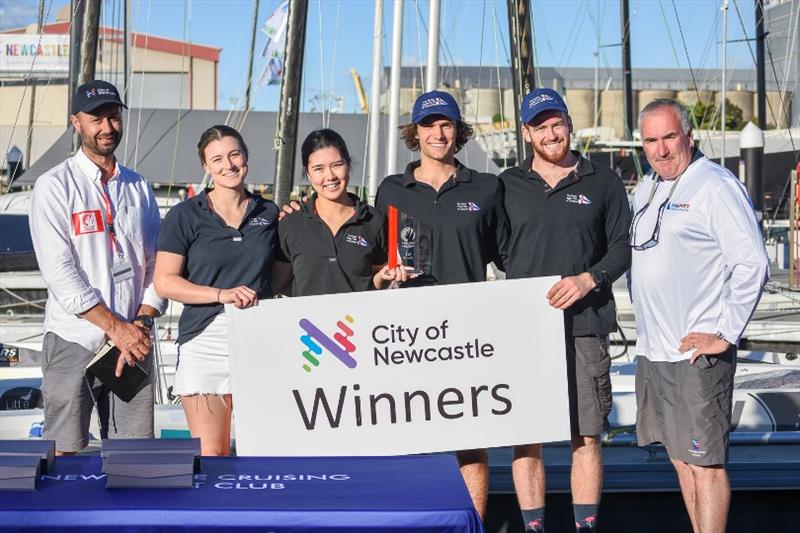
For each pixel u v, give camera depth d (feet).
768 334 36.65
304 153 13.20
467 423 12.92
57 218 12.97
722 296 12.63
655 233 13.01
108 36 69.31
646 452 16.37
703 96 144.56
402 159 51.31
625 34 84.79
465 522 6.93
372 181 43.62
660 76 210.18
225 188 13.29
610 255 13.50
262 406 12.62
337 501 7.11
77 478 7.65
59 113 94.48
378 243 13.50
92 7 27.94
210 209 13.29
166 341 31.94
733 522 16.05
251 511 6.84
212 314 13.25
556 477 15.79
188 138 59.57
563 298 12.92
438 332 12.80
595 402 13.76
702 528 12.84
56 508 6.79
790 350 36.52
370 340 12.71
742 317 12.31
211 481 7.64
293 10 27.14
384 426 12.78
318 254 13.21
